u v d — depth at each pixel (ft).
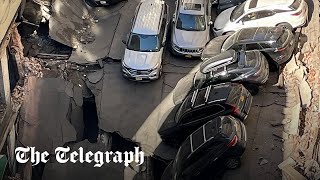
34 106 71.46
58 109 71.92
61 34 81.05
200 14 81.25
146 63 75.51
